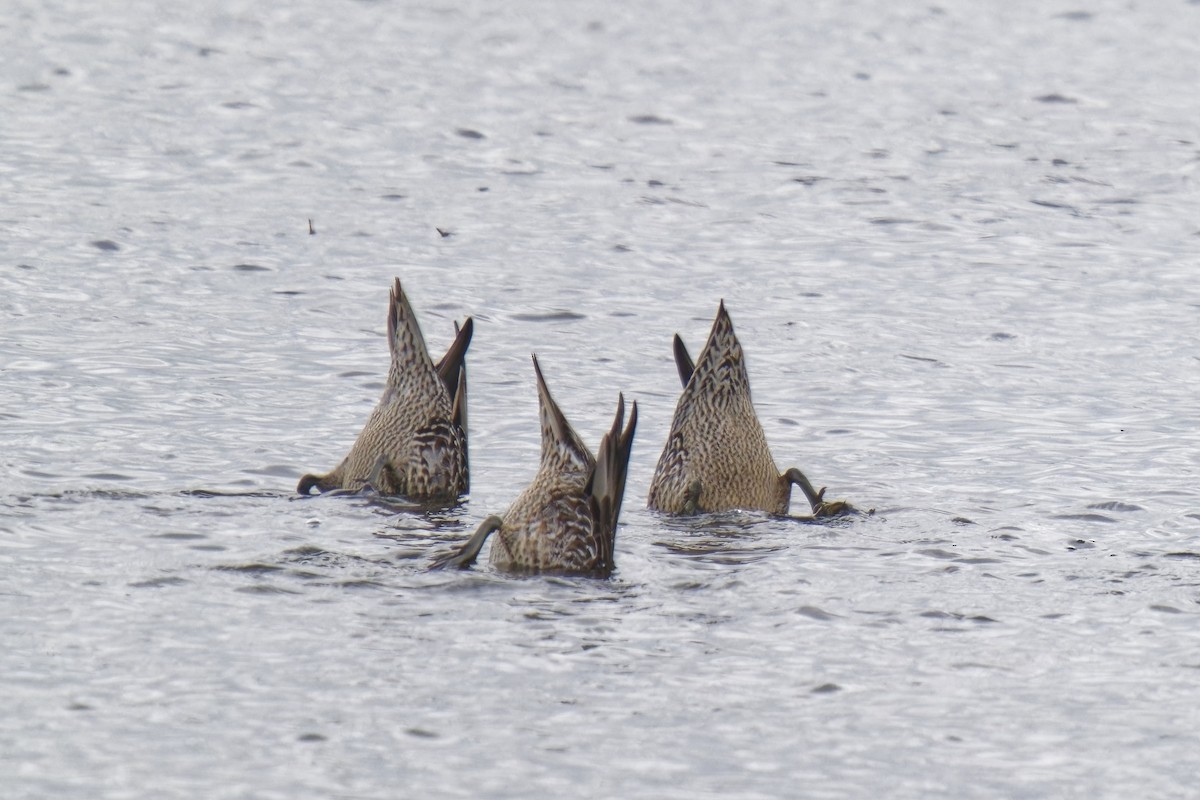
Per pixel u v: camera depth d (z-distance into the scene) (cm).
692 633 3084
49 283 6019
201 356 5222
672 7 14062
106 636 2941
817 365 5428
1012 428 4738
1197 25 13862
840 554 3594
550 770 2517
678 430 4031
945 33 13338
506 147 9069
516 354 5500
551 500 3469
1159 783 2522
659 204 7925
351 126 9375
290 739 2586
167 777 2450
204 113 9469
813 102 10656
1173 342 5766
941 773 2545
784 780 2512
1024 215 7875
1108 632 3125
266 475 4088
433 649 2961
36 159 8150
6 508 3631
